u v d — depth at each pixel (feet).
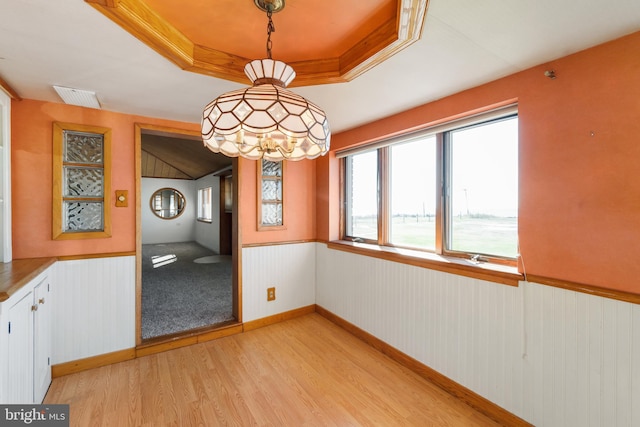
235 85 6.23
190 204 33.50
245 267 9.90
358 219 10.39
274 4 4.03
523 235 5.48
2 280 4.83
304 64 5.73
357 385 6.89
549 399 5.10
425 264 7.18
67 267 7.29
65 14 3.92
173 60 5.00
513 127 6.10
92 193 7.79
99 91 6.52
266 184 10.57
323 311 11.08
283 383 6.93
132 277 8.10
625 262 4.31
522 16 3.92
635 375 4.22
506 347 5.66
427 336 7.16
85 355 7.48
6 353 4.42
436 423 5.71
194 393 6.53
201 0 3.96
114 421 5.65
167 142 18.17
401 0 3.61
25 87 6.31
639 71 4.17
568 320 4.88
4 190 6.37
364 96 6.81
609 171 4.45
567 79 4.90
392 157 9.09
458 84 6.13
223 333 9.37
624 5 3.67
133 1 3.84
